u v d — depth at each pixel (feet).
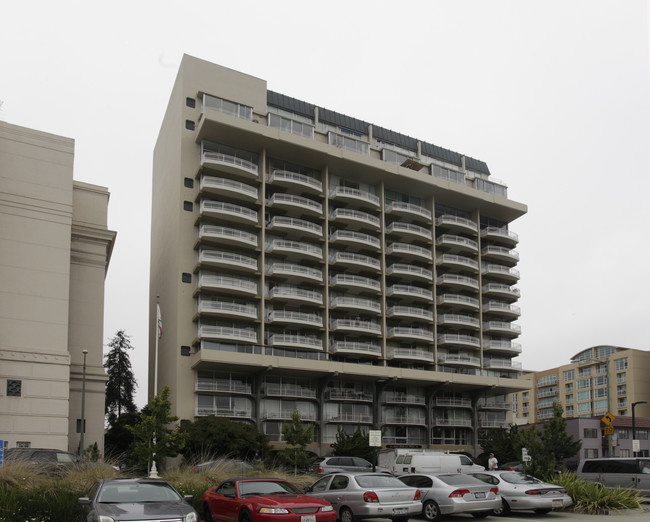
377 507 57.11
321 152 215.31
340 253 216.74
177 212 199.82
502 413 251.60
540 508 68.28
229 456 151.53
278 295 199.62
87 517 40.19
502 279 266.57
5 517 48.24
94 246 177.37
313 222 221.46
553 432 173.68
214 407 187.83
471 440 239.50
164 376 198.18
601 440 249.55
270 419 193.88
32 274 154.61
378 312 221.25
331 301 215.72
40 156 162.50
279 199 206.18
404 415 224.94
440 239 247.09
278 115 216.95
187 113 206.59
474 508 63.21
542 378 459.32
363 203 227.81
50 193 161.58
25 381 146.10
